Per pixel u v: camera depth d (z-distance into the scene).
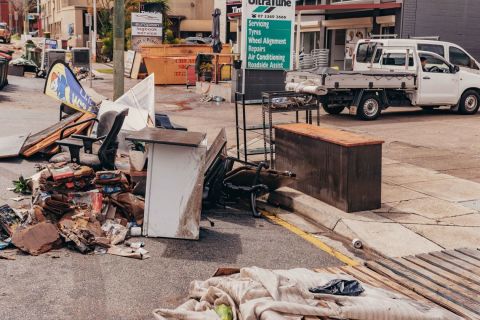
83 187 6.95
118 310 4.68
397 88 15.28
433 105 16.12
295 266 5.77
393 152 10.91
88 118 10.36
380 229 6.62
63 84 10.69
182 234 6.40
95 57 40.03
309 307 3.97
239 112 16.59
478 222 6.92
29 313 4.56
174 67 25.94
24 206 7.10
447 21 22.72
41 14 72.19
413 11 22.20
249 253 6.09
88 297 4.89
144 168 7.23
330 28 27.38
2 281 5.14
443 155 10.67
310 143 7.75
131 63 28.44
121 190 6.96
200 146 6.39
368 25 24.48
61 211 6.40
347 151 7.04
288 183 7.80
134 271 5.49
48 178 6.72
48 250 5.88
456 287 4.84
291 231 6.91
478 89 16.47
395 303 4.14
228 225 7.06
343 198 7.17
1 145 10.20
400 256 5.93
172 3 48.78
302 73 15.08
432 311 4.20
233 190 7.75
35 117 15.07
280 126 8.50
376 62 17.14
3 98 18.72
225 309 4.16
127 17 37.94
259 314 3.90
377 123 14.62
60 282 5.17
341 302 4.17
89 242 6.00
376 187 7.28
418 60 15.54
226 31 34.84
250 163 8.15
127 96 10.73
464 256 5.67
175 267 5.63
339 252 6.20
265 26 17.61
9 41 58.41
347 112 16.73
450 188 8.41
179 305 4.79
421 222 6.88
